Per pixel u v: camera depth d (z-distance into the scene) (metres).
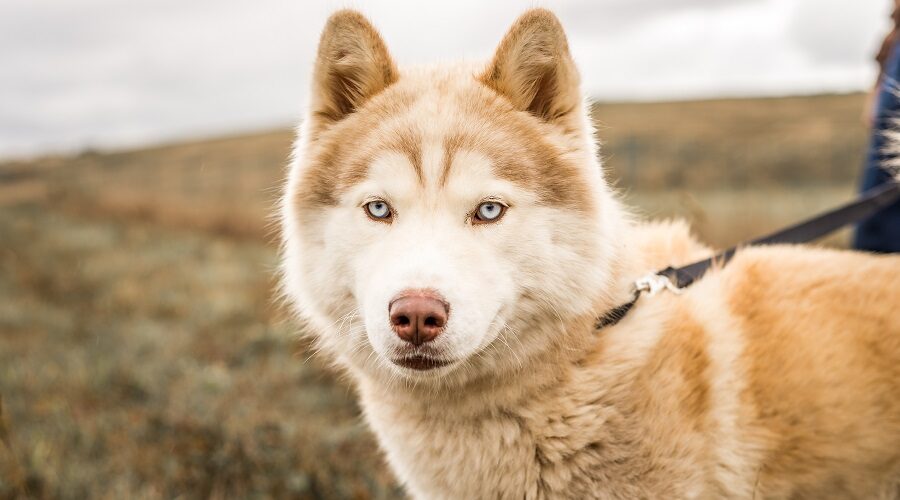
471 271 2.30
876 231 3.31
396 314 2.19
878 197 3.15
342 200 2.54
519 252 2.42
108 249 13.65
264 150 46.28
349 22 2.72
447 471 2.56
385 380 2.59
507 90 2.64
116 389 5.80
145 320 8.06
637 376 2.43
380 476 4.19
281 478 4.18
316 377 5.94
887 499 2.69
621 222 2.77
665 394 2.39
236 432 4.66
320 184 2.63
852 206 3.17
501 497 2.53
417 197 2.42
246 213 17.33
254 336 6.93
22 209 22.42
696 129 44.16
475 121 2.51
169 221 17.39
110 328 7.80
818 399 2.52
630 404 2.40
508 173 2.44
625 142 38.31
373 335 2.29
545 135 2.59
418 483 2.67
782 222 10.95
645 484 2.37
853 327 2.62
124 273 10.88
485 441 2.48
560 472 2.43
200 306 8.59
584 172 2.60
